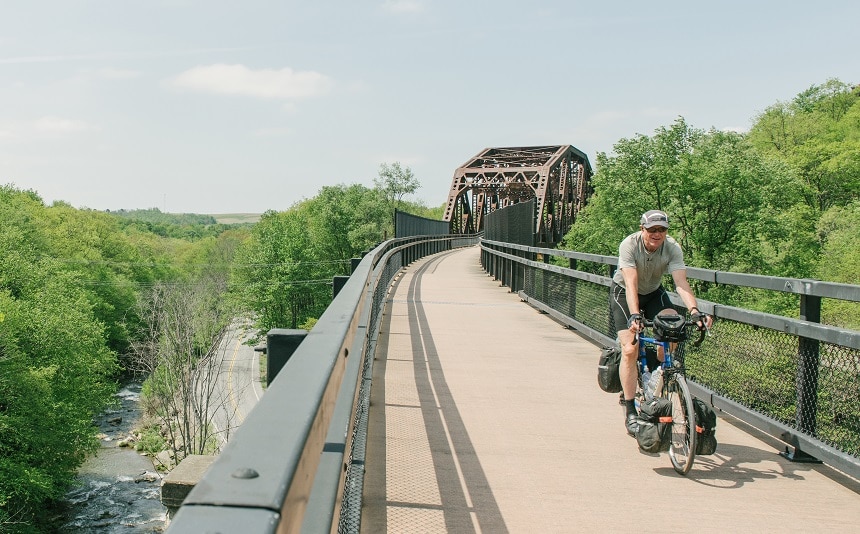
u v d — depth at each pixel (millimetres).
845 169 53906
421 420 6160
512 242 20734
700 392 6801
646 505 4320
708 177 36094
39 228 60875
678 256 5312
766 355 5750
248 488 923
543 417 6375
